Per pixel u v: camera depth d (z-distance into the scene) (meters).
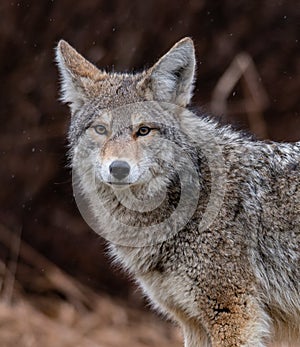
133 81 8.45
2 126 16.36
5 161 16.30
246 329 7.90
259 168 8.28
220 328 7.98
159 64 8.25
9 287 15.20
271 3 16.42
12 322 13.81
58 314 15.09
